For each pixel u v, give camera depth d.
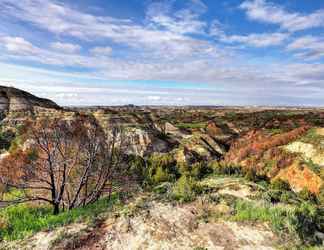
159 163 24.67
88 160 14.05
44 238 8.05
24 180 14.09
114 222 9.00
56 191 13.88
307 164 42.59
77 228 8.59
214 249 7.37
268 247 7.43
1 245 7.89
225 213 9.65
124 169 16.36
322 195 34.25
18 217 11.02
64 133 15.78
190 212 9.88
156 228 8.55
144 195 12.95
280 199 13.12
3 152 27.72
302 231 8.14
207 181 20.58
